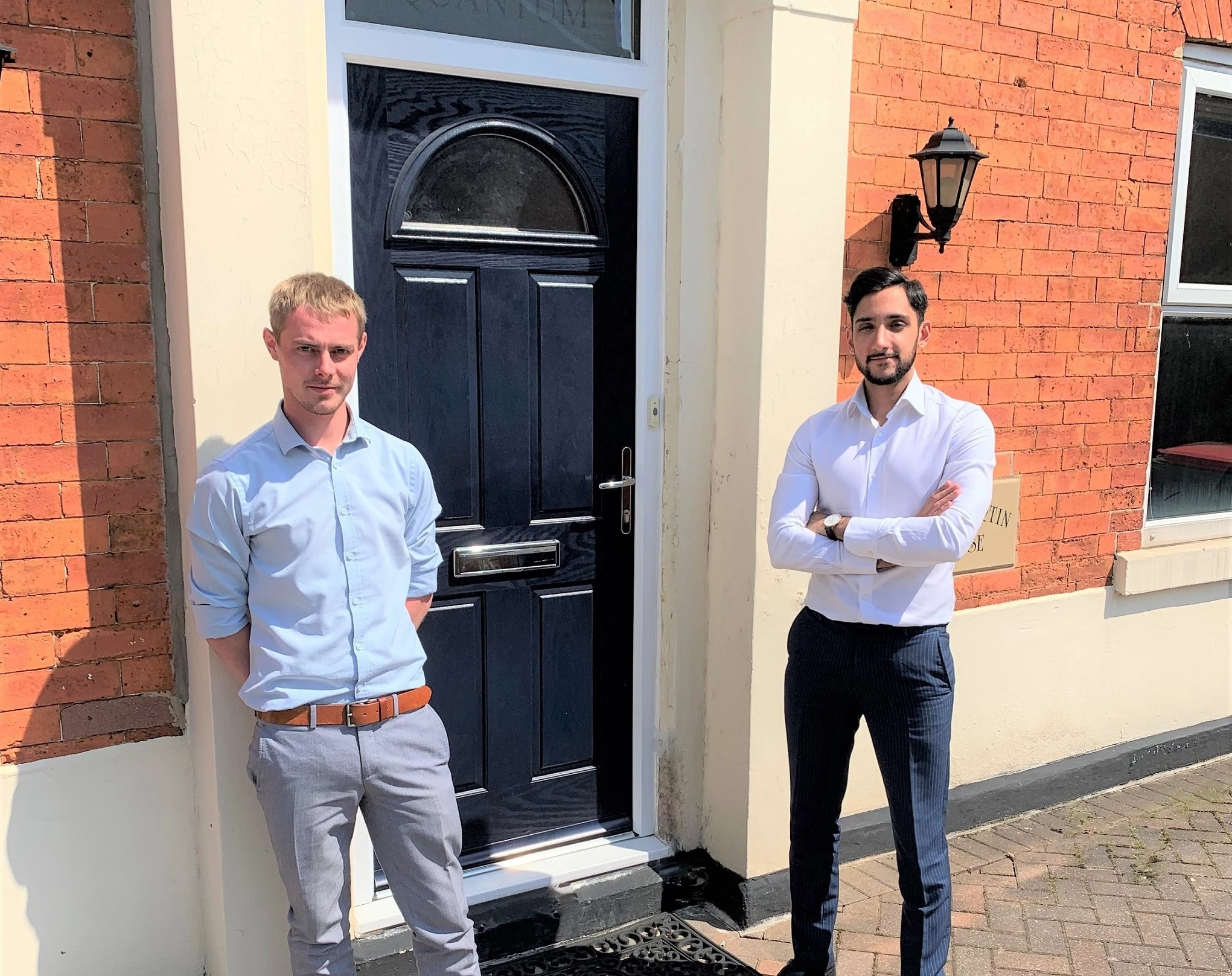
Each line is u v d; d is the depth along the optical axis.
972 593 3.53
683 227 2.89
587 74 2.72
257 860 2.23
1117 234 3.67
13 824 2.20
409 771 1.98
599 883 2.90
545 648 2.92
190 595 1.92
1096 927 2.93
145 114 2.18
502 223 2.72
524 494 2.82
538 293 2.77
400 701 1.97
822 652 2.38
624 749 3.10
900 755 2.32
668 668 3.06
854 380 3.12
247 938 2.25
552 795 2.99
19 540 2.15
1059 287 3.56
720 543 3.00
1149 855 3.37
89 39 2.11
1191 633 4.13
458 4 2.56
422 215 2.60
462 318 2.67
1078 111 3.49
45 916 2.26
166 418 2.27
